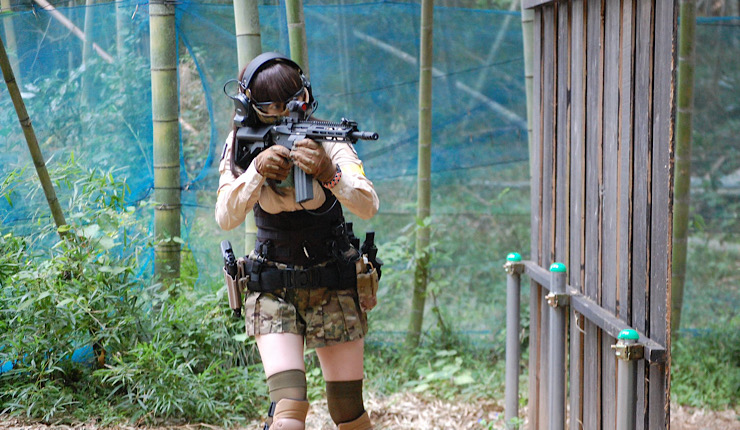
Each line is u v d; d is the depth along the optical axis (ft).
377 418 18.49
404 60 23.17
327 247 12.27
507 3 26.61
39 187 20.11
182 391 17.52
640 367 10.73
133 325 18.37
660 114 9.95
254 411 18.34
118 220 18.95
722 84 25.98
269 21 21.75
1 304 18.02
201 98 21.36
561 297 13.05
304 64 19.58
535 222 15.56
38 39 20.31
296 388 11.71
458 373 21.18
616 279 11.55
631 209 10.96
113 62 20.43
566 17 13.48
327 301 12.35
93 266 18.11
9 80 17.06
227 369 19.42
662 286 10.00
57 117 20.48
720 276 26.99
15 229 19.98
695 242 27.76
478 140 24.59
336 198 12.39
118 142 20.62
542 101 15.05
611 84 11.57
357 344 12.69
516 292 15.92
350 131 11.01
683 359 21.35
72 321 17.30
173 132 20.02
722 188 27.07
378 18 22.90
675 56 9.52
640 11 10.50
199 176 21.31
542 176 15.17
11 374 17.83
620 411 10.54
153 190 20.81
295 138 11.28
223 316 19.31
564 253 13.94
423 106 21.47
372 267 12.86
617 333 10.85
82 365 18.62
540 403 15.12
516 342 15.98
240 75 12.30
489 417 18.44
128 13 20.24
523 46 24.07
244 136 11.89
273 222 12.17
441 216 26.04
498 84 24.34
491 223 26.27
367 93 23.27
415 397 19.75
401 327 23.67
